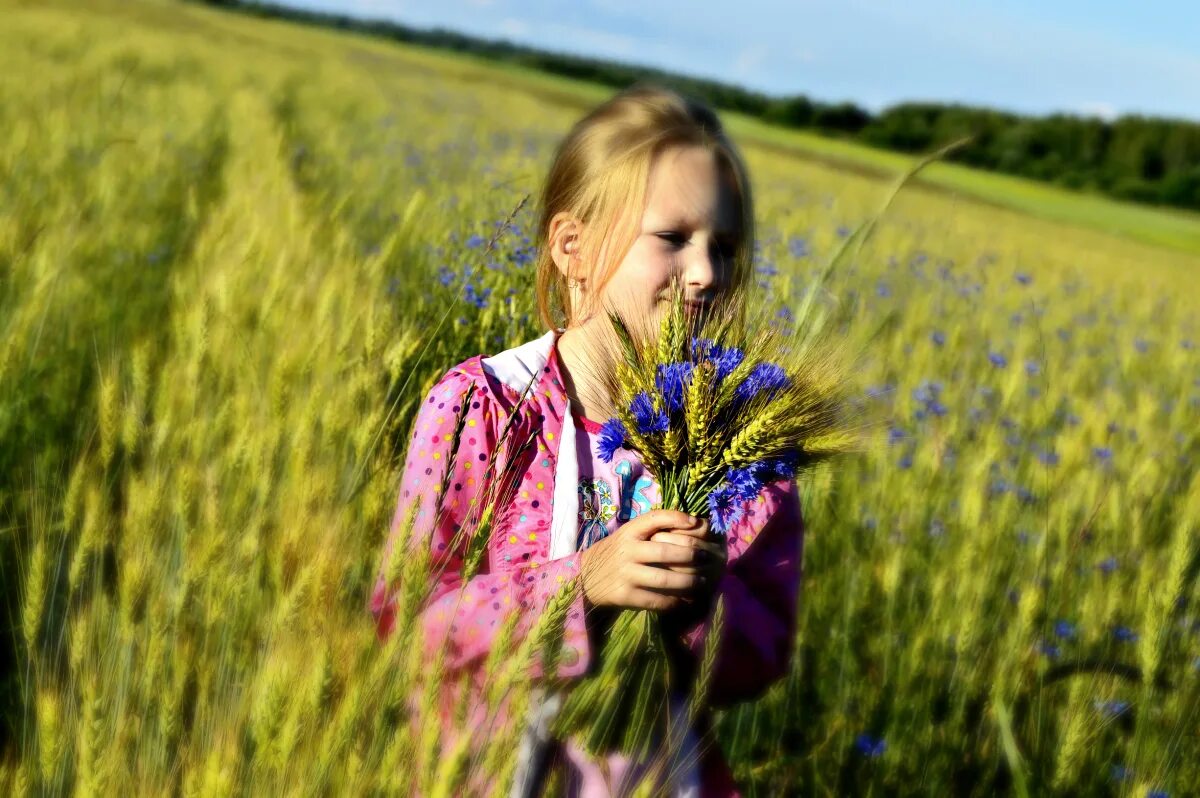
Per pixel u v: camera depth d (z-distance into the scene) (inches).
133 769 69.6
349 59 1940.2
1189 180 2333.9
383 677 60.4
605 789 62.1
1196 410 262.5
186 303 159.6
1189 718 99.8
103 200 233.8
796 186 772.0
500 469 66.6
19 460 131.0
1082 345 342.0
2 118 398.9
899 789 110.7
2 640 107.6
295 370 99.3
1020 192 2042.3
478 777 55.7
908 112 2933.1
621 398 60.8
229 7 4220.0
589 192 71.1
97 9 1790.1
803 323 65.0
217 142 458.3
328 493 79.0
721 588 68.5
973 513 138.8
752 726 107.2
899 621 134.8
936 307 311.1
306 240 174.7
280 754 60.8
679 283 68.2
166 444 94.2
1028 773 94.6
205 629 76.2
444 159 452.4
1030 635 118.5
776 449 57.5
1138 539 152.1
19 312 141.2
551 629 56.9
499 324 115.5
